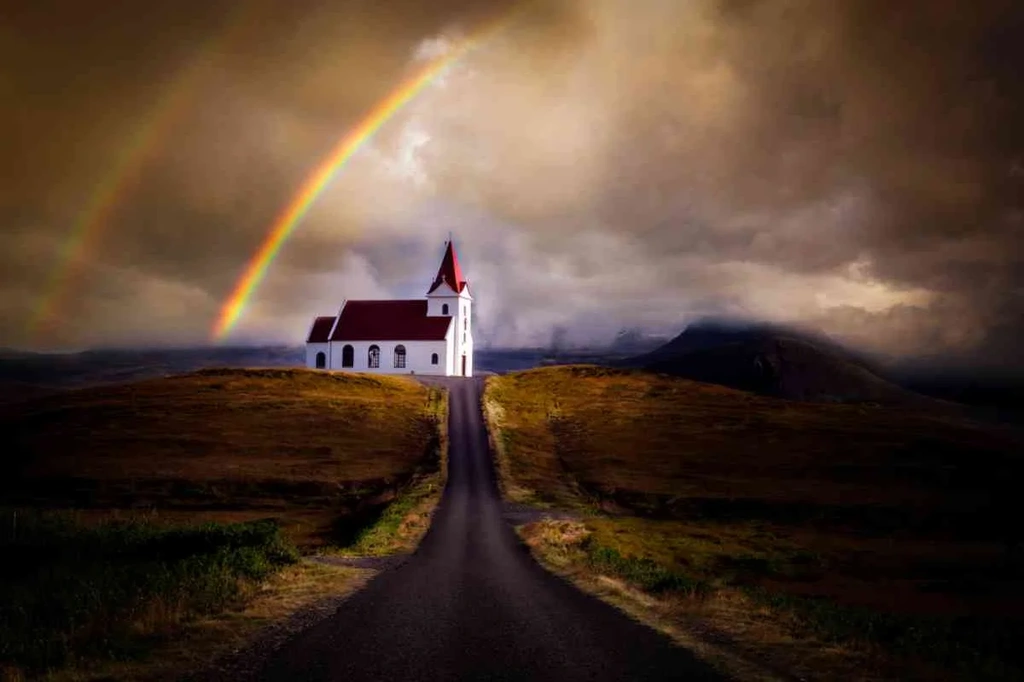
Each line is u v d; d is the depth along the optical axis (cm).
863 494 7650
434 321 14462
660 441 9631
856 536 6394
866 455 9138
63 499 6738
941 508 7212
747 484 7862
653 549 4678
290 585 2162
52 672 1234
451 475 7600
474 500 6369
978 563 5153
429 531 4619
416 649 1434
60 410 10112
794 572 4553
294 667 1281
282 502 6831
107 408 10200
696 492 7438
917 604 3772
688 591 2238
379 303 14875
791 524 6756
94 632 1462
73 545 2753
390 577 2542
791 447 9438
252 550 2572
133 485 7075
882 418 11375
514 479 7512
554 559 3309
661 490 7494
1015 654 1866
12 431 9188
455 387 12444
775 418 11025
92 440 8706
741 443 9588
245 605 1819
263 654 1364
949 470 8588
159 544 2756
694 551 4841
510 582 2503
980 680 1416
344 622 1675
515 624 1708
